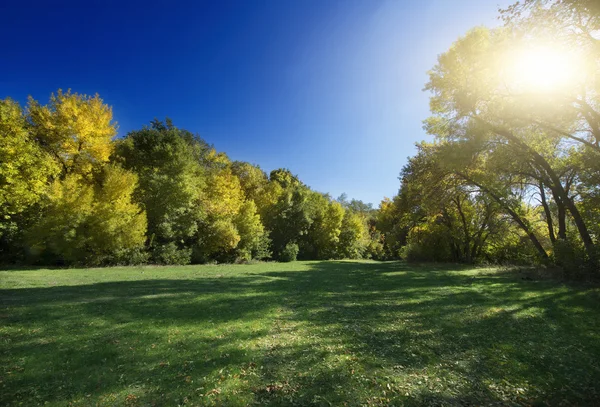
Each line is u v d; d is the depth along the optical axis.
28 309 9.86
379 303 12.01
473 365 5.86
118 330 7.91
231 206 39.62
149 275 21.44
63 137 27.27
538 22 11.34
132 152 36.41
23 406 4.32
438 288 15.55
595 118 14.61
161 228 32.94
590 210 19.64
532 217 28.14
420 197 29.12
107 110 29.75
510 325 8.55
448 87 18.56
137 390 4.80
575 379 5.25
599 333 7.75
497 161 20.66
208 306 11.11
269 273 25.47
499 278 18.97
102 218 26.23
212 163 46.50
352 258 65.94
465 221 33.91
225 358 6.15
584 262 16.95
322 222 60.44
